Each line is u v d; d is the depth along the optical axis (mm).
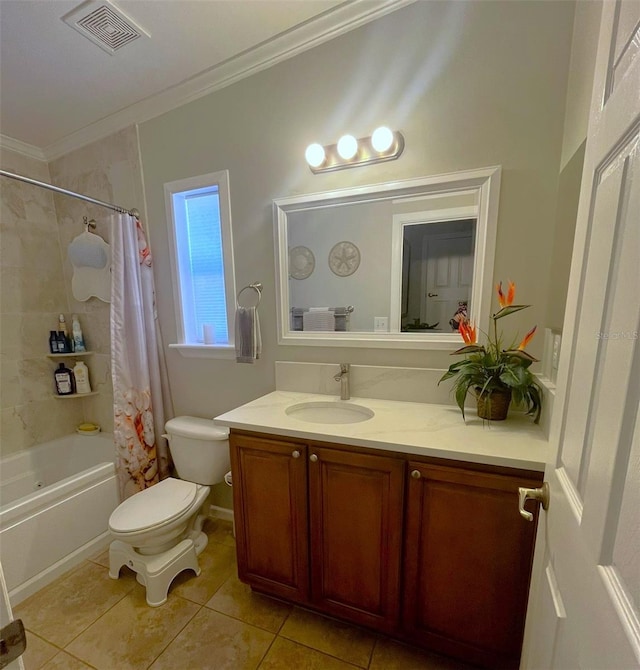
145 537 1392
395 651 1207
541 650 689
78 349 2336
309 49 1436
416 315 1426
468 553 1013
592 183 576
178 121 1757
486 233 1251
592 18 899
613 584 391
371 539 1144
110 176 2020
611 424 420
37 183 1556
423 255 1379
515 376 1070
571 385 613
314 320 1609
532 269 1218
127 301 1842
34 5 1189
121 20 1277
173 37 1380
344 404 1474
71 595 1487
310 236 1561
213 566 1644
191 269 1948
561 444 649
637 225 388
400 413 1314
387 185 1371
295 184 1555
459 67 1225
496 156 1217
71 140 2086
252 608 1397
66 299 2406
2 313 2080
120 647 1242
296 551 1278
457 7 1201
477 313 1311
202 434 1686
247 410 1414
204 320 1966
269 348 1729
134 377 1884
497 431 1110
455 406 1386
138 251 1873
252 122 1595
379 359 1502
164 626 1323
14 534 1462
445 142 1279
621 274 427
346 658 1186
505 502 949
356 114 1397
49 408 2305
